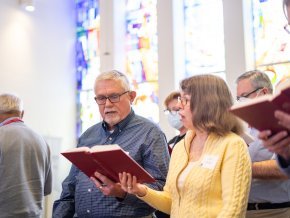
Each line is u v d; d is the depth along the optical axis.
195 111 1.63
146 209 1.95
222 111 1.60
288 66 4.25
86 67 6.02
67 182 2.29
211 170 1.52
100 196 2.03
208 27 4.97
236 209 1.40
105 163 1.64
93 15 6.09
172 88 4.86
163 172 1.99
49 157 2.99
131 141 2.10
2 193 2.57
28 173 2.70
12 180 2.59
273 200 1.82
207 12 5.01
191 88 1.66
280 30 4.38
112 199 2.00
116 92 2.18
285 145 1.15
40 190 2.77
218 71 4.78
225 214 1.40
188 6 5.19
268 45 4.44
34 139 2.80
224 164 1.50
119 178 1.67
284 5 1.23
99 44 5.86
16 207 2.58
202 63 4.94
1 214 2.55
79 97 5.99
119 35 5.67
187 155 1.69
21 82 5.17
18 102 2.88
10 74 5.04
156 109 5.19
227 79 4.40
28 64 5.30
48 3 5.73
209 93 1.62
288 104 1.02
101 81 2.21
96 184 1.81
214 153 1.56
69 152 1.70
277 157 1.29
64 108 5.77
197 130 1.66
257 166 1.75
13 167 2.61
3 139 2.63
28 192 2.66
